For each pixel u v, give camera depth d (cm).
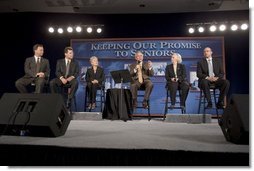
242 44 713
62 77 509
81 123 427
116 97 495
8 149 217
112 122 454
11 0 654
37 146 213
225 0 639
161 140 246
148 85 532
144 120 527
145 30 743
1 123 252
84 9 713
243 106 222
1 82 739
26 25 746
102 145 215
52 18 748
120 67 723
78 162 206
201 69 508
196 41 714
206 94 475
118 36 746
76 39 735
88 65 728
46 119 248
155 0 645
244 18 713
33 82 516
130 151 201
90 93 550
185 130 333
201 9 708
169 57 716
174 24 738
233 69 714
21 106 260
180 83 523
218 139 254
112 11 728
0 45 742
